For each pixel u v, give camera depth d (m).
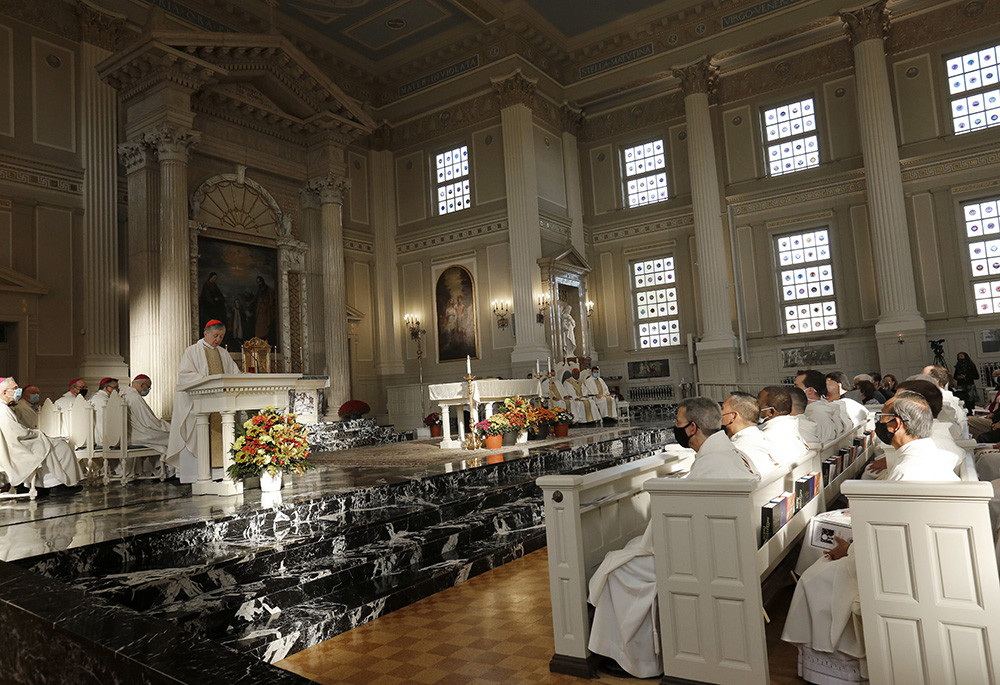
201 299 12.08
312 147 14.03
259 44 11.98
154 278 11.05
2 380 6.45
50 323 11.28
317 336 13.93
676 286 17.59
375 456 9.62
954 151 14.18
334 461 9.01
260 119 13.10
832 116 15.64
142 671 1.84
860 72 14.62
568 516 3.37
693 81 16.52
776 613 3.83
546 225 17.02
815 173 15.71
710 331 16.20
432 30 16.78
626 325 18.27
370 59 18.05
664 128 17.88
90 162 11.91
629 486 4.18
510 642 3.81
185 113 11.05
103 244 11.94
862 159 15.16
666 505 3.04
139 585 3.86
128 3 12.70
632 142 18.36
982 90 14.13
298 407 12.45
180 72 10.98
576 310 17.64
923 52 14.67
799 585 3.05
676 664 3.00
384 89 18.70
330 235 13.93
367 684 3.34
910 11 14.68
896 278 14.09
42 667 2.20
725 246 16.52
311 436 12.29
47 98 11.59
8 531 4.62
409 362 18.14
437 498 6.63
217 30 14.34
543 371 15.62
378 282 18.25
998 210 13.92
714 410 3.38
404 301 18.39
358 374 17.41
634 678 3.22
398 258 18.58
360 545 5.33
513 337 16.34
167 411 10.46
